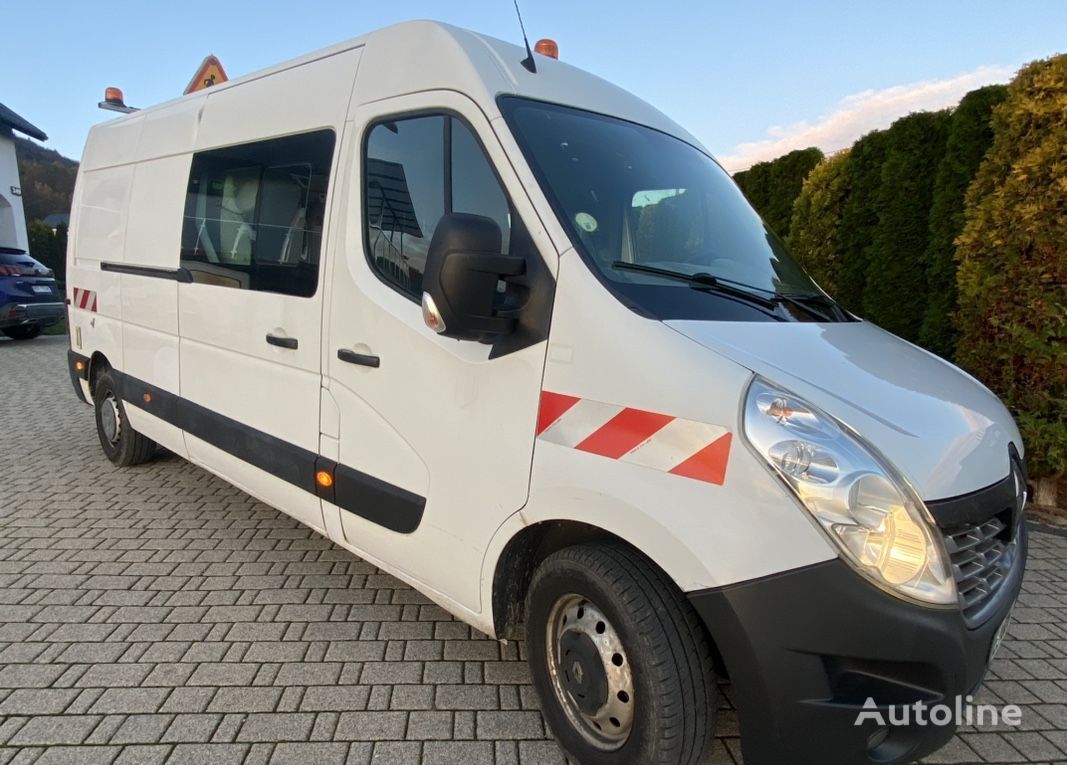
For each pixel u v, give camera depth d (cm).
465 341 256
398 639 323
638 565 216
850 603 183
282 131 352
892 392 221
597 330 221
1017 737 269
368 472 301
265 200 358
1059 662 320
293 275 337
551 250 233
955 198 540
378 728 263
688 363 206
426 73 282
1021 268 462
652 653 207
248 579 379
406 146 285
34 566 390
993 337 488
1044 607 369
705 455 197
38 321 1386
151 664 299
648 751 211
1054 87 437
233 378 382
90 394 579
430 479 271
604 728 230
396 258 286
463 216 221
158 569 389
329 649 313
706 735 213
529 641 253
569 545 246
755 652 190
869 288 632
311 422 329
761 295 271
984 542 213
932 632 186
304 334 328
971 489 204
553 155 258
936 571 189
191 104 443
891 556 185
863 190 664
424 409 271
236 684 287
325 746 253
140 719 264
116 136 533
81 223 570
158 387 463
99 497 501
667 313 225
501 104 260
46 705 271
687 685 207
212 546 420
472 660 308
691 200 300
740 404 196
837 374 220
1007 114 468
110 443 559
